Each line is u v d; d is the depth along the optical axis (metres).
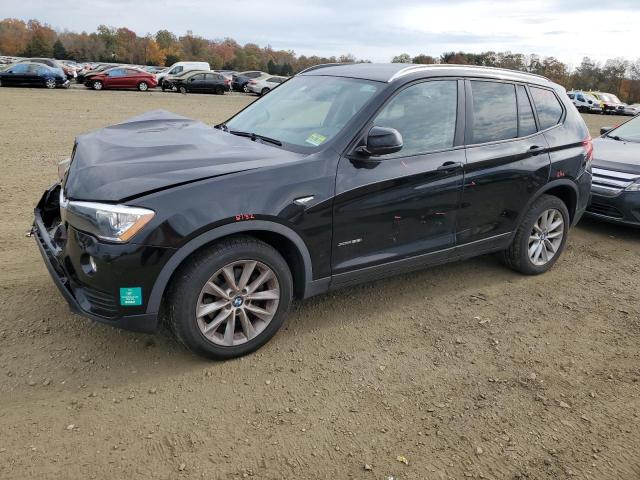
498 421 3.02
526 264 4.93
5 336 3.48
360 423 2.94
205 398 3.06
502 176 4.39
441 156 4.00
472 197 4.24
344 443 2.79
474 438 2.88
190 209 3.00
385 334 3.87
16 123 13.57
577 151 5.01
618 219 6.38
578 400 3.26
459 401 3.17
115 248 2.90
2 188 6.96
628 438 2.95
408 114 3.89
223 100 28.33
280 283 3.43
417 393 3.23
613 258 5.75
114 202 2.91
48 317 3.74
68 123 14.17
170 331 3.64
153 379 3.20
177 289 3.11
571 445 2.87
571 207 5.21
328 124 3.78
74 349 3.41
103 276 2.96
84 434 2.73
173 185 3.03
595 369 3.60
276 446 2.74
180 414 2.92
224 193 3.10
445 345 3.78
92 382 3.13
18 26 112.06
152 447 2.68
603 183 6.42
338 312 4.14
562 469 2.70
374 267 3.83
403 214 3.85
